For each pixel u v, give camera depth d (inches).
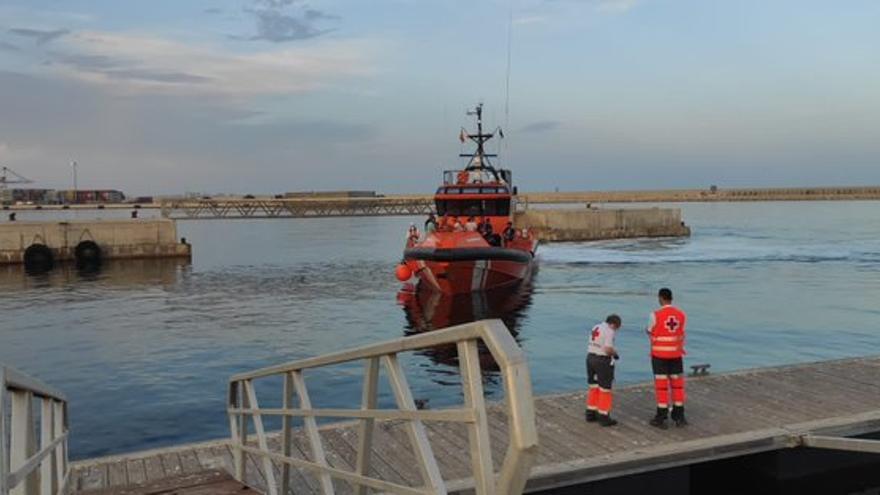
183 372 639.8
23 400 120.1
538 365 634.8
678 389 332.5
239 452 242.4
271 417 493.4
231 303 1120.8
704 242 2320.4
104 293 1253.7
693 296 1102.4
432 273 1064.8
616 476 283.0
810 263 1617.9
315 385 577.6
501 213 1184.8
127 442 448.1
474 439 80.4
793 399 375.9
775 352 693.9
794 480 322.3
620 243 2317.9
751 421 339.3
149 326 896.3
